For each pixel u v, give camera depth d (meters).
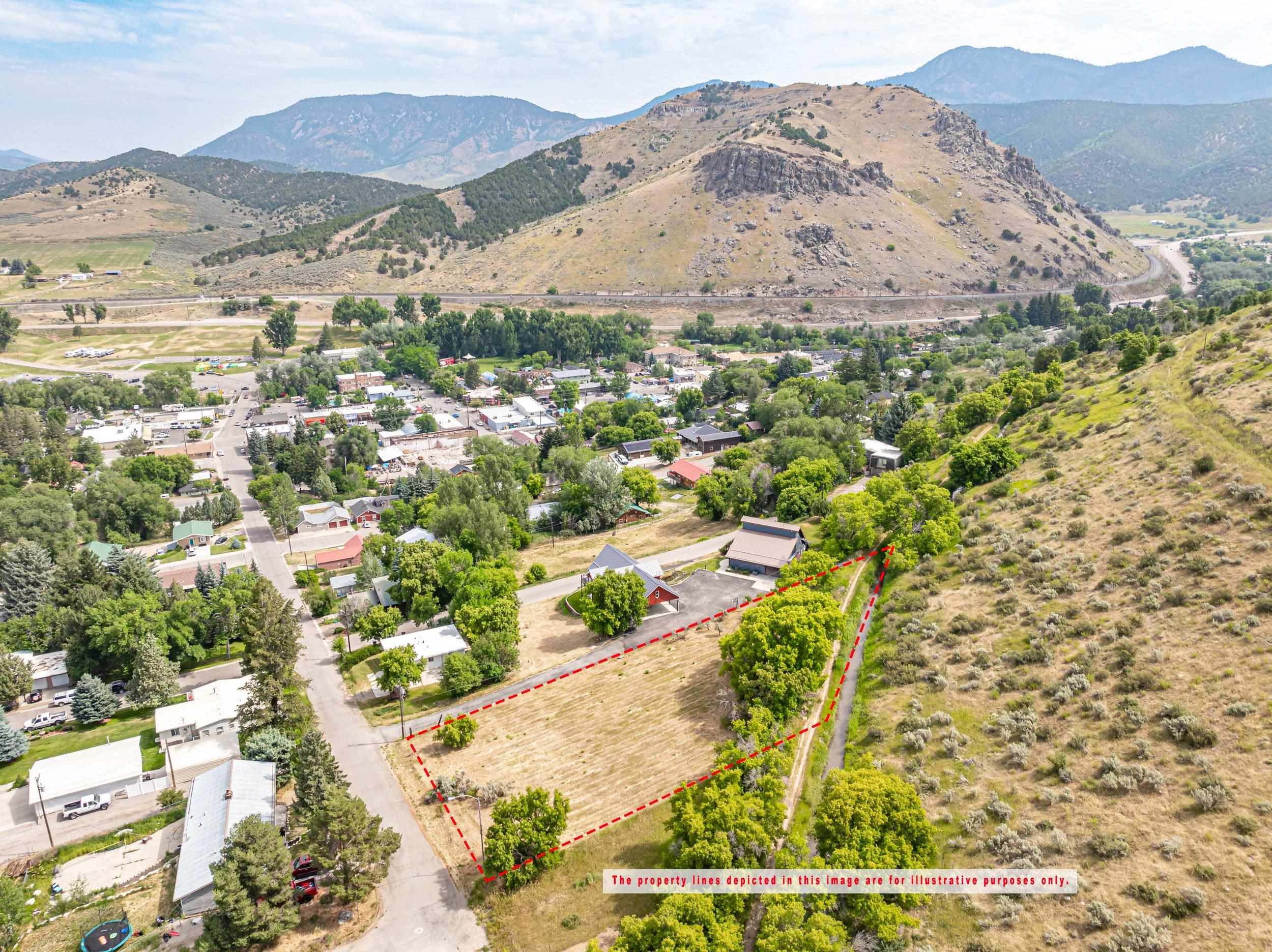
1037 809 63.34
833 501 124.62
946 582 100.00
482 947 58.50
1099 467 109.12
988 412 160.75
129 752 83.75
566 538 147.50
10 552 123.12
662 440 199.38
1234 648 70.00
